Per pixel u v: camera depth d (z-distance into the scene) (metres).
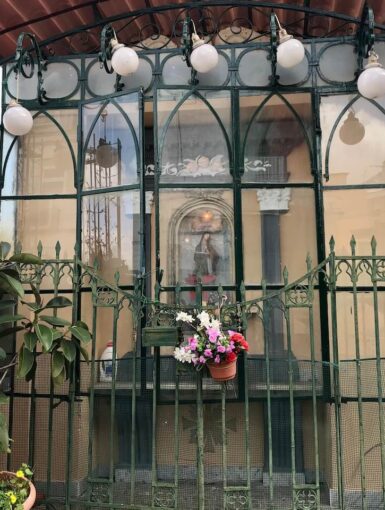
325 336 3.42
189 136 3.67
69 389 3.16
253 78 3.71
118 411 3.51
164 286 3.57
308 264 2.99
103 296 3.56
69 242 3.79
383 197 3.57
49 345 2.78
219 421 3.38
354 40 3.67
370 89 3.30
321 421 3.47
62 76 3.92
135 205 3.60
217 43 4.12
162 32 4.50
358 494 3.27
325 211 3.59
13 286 2.83
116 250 3.61
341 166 3.61
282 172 3.65
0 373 3.56
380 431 2.81
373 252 2.95
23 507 2.49
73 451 3.49
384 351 3.42
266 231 3.62
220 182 3.63
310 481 3.44
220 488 3.33
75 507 3.20
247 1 3.65
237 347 2.75
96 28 4.22
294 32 4.43
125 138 3.65
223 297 3.51
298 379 3.35
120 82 3.81
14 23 4.11
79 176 3.73
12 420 3.44
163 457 3.46
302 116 3.67
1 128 3.84
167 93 3.65
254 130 3.68
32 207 3.86
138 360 3.39
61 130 3.88
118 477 3.46
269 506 2.76
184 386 3.34
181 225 3.63
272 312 3.52
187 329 2.94
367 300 3.48
